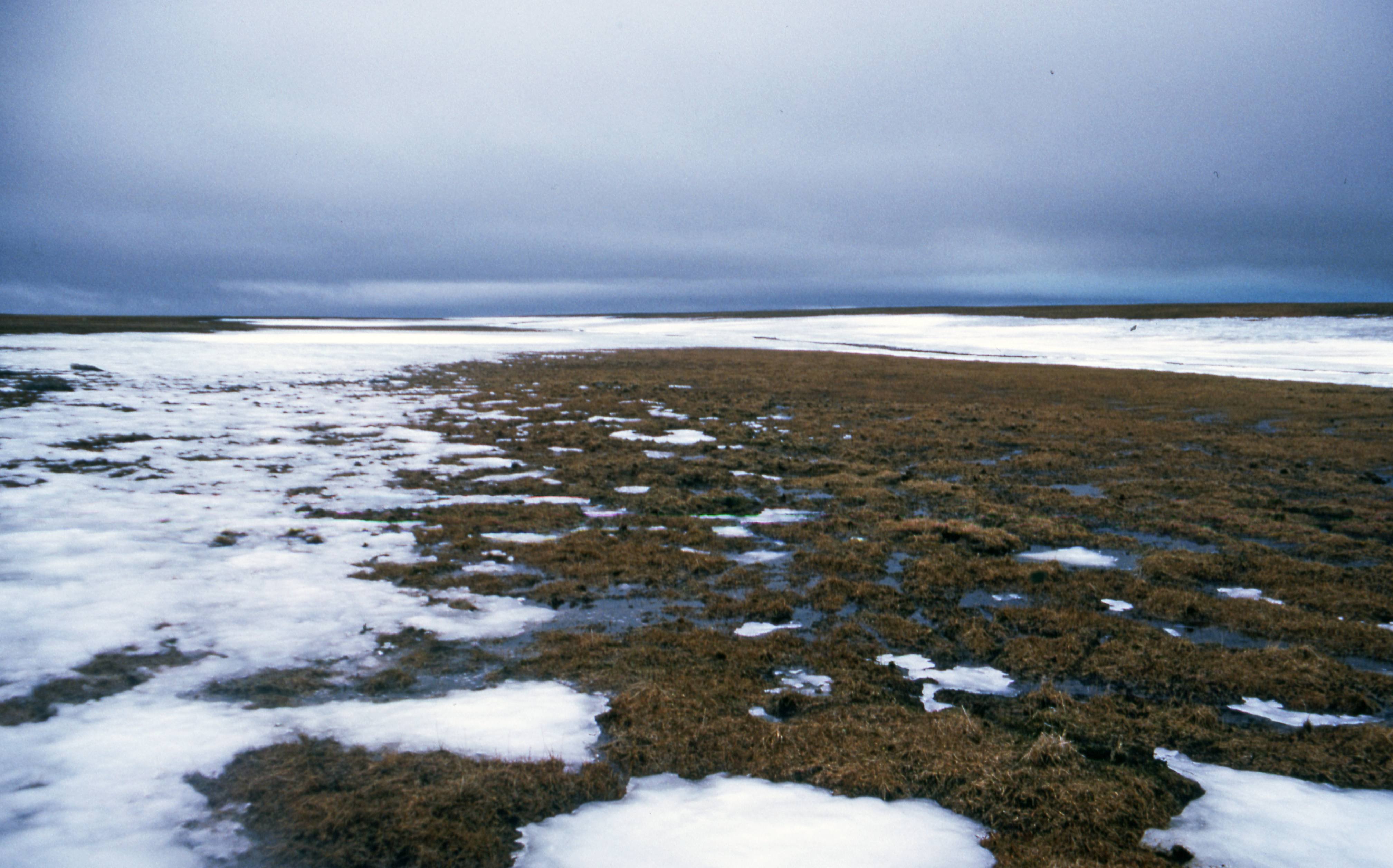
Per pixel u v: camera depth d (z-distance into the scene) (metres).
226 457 16.14
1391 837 4.86
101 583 8.77
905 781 5.40
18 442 16.31
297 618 8.12
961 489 14.68
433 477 15.03
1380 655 7.76
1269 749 5.95
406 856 4.50
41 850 4.41
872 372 38.59
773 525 12.27
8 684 6.41
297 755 5.48
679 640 7.80
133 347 44.03
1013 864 4.51
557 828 4.82
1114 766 5.59
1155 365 42.34
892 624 8.35
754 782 5.41
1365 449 18.88
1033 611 8.72
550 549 10.70
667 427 21.56
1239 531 12.23
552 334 84.31
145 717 6.01
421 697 6.57
